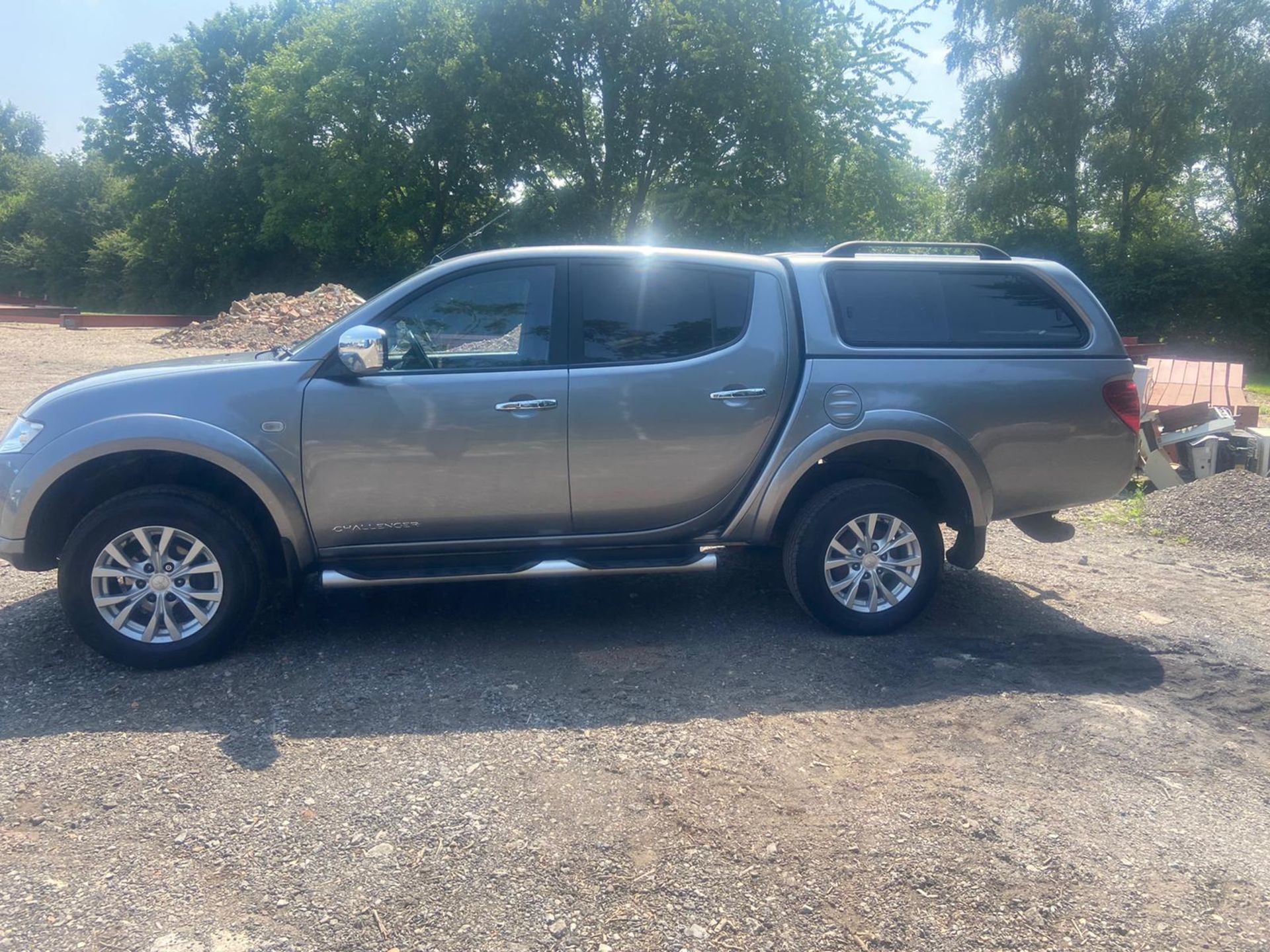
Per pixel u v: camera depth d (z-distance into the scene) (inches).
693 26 1296.8
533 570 192.5
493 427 191.3
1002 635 210.1
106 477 190.9
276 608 219.6
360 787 140.4
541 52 1424.7
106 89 2107.5
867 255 215.5
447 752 151.3
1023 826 133.6
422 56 1518.2
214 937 108.9
